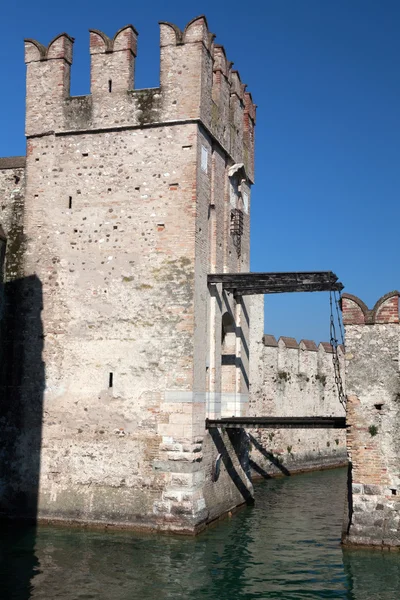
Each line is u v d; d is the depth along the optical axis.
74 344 24.12
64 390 23.97
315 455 42.41
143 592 16.81
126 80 24.70
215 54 26.69
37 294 24.70
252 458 36.59
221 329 26.09
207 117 24.75
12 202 25.53
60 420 23.83
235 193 28.77
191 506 22.12
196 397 23.09
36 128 25.50
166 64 24.33
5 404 24.44
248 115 30.88
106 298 24.03
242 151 29.89
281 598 16.50
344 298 21.38
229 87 28.02
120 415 23.27
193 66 24.05
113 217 24.33
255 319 38.12
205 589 17.16
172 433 22.64
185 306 23.17
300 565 19.20
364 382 20.84
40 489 23.66
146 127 24.34
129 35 24.84
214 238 25.66
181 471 22.38
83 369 23.89
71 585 17.12
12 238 25.30
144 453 22.83
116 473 23.00
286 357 41.41
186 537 21.84
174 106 24.03
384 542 20.12
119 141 24.61
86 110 24.98
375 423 20.58
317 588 17.25
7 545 20.67
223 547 21.08
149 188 24.09
